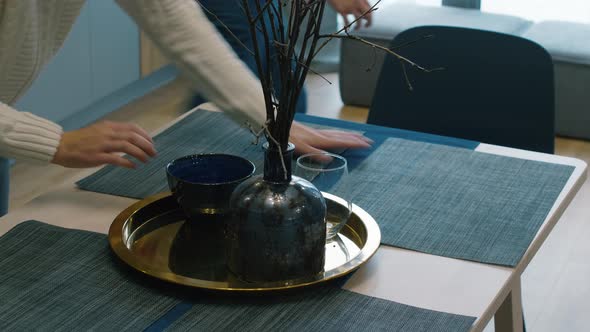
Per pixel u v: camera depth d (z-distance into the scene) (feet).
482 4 15.34
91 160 4.77
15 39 5.16
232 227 4.14
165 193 4.92
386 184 5.25
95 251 4.46
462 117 7.17
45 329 3.81
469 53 7.07
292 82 3.87
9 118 4.68
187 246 4.52
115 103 14.29
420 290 4.19
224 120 6.23
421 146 5.83
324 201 4.21
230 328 3.84
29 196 11.15
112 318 3.90
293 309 4.00
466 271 4.35
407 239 4.62
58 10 5.44
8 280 4.17
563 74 13.05
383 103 7.32
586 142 13.24
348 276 4.30
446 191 5.17
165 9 5.40
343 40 14.12
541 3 15.02
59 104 12.66
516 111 7.00
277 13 3.74
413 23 14.32
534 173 5.44
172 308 3.99
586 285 9.32
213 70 5.44
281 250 4.08
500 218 4.85
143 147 4.88
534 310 8.87
